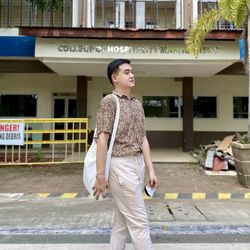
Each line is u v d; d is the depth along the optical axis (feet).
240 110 53.16
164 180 28.89
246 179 25.68
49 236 15.47
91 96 51.83
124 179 9.88
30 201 22.15
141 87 52.65
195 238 15.21
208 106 53.26
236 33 35.88
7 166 35.27
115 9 48.39
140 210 9.99
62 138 51.03
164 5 49.01
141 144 10.56
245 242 14.69
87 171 10.41
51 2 39.99
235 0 29.91
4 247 14.08
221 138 52.49
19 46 39.73
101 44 36.55
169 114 53.01
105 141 9.91
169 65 38.45
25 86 51.72
